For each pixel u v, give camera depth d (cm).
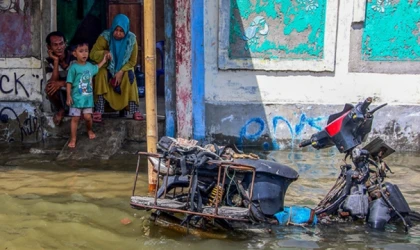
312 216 440
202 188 430
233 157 444
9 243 402
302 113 768
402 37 759
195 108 751
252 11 750
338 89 770
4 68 757
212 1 740
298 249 397
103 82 761
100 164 655
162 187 445
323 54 762
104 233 426
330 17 749
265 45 759
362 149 449
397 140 771
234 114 766
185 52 730
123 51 772
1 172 611
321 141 462
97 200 512
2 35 751
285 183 443
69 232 429
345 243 407
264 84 766
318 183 581
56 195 526
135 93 784
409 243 408
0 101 764
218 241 410
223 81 763
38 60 759
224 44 750
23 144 757
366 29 755
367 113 447
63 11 923
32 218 459
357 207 438
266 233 426
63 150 697
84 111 712
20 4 745
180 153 419
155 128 522
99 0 952
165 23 729
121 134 749
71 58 764
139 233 429
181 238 418
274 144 773
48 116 771
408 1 752
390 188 446
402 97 771
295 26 756
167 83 746
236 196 435
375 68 765
